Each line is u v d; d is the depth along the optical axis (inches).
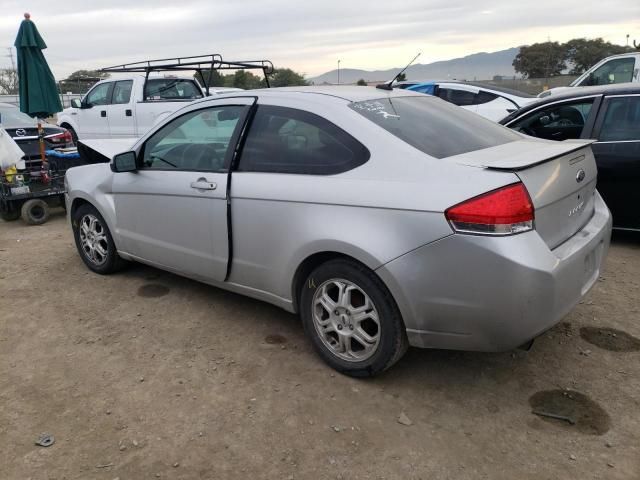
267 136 135.6
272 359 134.6
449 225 102.0
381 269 110.0
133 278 190.2
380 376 126.3
